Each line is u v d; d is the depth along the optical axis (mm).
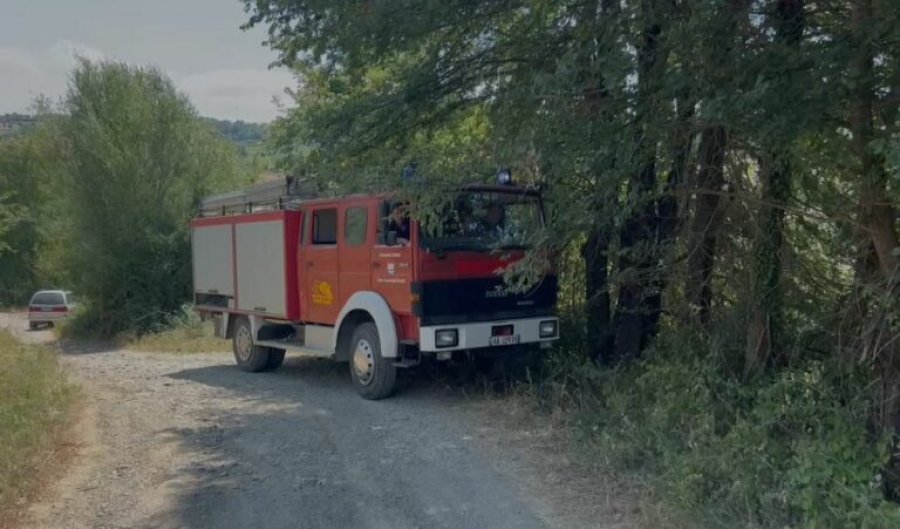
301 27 9469
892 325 5523
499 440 8109
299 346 12273
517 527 5750
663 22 6285
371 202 10484
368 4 8758
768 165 6680
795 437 5965
